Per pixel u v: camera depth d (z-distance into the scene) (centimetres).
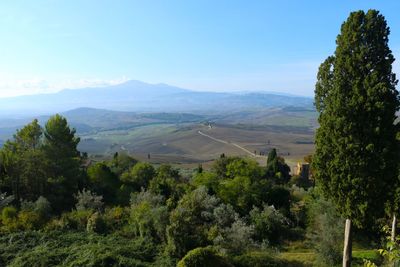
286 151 17450
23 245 2552
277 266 2389
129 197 4153
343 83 2145
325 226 2769
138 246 2647
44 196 3997
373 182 2077
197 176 4381
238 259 2366
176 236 2545
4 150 4262
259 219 3216
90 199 3569
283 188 4141
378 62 2105
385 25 2105
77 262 2259
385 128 2077
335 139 2158
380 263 2469
